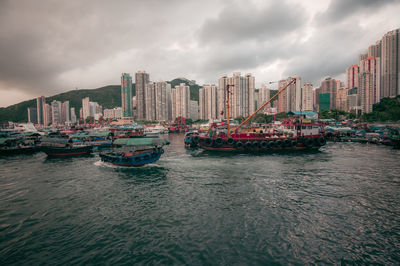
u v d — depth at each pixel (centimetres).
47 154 3988
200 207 1653
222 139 4203
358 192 1917
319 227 1352
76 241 1236
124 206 1692
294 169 2758
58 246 1191
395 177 2364
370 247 1153
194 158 3641
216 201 1762
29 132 6153
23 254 1126
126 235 1287
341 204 1673
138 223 1424
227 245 1182
